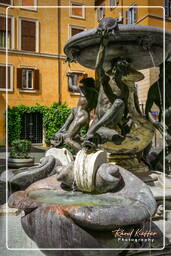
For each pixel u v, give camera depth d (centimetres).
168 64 446
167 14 2000
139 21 2027
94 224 250
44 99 2700
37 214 272
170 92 443
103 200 302
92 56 485
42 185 352
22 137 2634
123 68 443
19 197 302
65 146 535
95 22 2858
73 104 2777
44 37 2711
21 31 2652
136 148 471
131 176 327
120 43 422
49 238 268
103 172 320
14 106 2603
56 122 2672
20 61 2642
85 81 489
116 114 407
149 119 476
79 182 329
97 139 426
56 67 2734
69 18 2795
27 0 2673
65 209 261
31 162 1091
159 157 519
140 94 1636
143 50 439
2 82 2580
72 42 448
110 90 438
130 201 295
